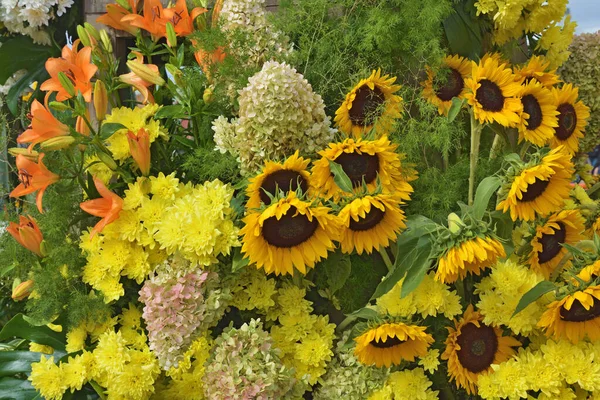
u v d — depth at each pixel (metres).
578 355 1.86
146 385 1.92
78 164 2.09
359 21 2.10
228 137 2.00
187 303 1.92
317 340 1.97
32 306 2.03
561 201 1.86
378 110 1.98
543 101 1.97
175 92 2.09
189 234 1.90
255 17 2.10
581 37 2.30
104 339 1.94
